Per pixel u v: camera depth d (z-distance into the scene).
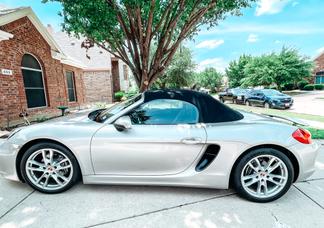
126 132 2.32
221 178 2.31
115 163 2.35
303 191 2.54
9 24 6.79
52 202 2.29
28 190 2.54
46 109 9.02
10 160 2.41
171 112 2.45
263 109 12.54
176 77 20.20
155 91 2.66
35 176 2.47
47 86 9.14
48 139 2.36
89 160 2.36
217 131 2.29
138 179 2.38
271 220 2.01
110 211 2.14
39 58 8.54
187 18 5.66
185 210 2.16
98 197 2.39
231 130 2.30
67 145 2.33
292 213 2.11
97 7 4.69
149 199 2.36
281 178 2.30
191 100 2.48
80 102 13.57
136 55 5.92
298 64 23.81
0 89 6.41
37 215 2.06
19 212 2.11
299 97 20.77
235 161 2.29
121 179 2.39
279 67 23.94
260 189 2.33
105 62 18.73
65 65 11.22
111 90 18.94
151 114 2.45
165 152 2.30
